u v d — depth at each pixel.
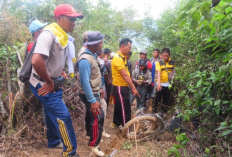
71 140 2.52
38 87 2.49
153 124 3.20
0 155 2.40
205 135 2.62
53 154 2.66
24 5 5.48
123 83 3.66
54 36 2.33
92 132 2.74
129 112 3.77
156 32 8.36
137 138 3.19
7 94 2.96
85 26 6.74
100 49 2.74
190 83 3.05
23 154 2.54
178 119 3.33
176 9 6.27
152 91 5.09
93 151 2.79
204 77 2.61
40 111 3.22
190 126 3.27
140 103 5.06
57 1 5.91
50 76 2.50
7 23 3.66
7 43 3.36
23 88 2.96
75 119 4.04
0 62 3.14
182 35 3.87
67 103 4.12
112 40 9.19
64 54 2.63
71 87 4.23
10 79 3.04
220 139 2.37
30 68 2.50
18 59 3.15
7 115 2.75
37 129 3.03
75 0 6.68
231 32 2.55
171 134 3.32
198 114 2.85
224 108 2.50
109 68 4.77
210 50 3.05
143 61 4.91
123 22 12.25
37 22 3.11
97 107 2.64
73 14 2.46
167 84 4.49
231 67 2.14
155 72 5.09
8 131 2.71
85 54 2.67
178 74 3.67
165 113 4.57
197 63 3.16
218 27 2.18
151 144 3.11
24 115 3.05
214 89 2.58
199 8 1.53
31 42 3.10
